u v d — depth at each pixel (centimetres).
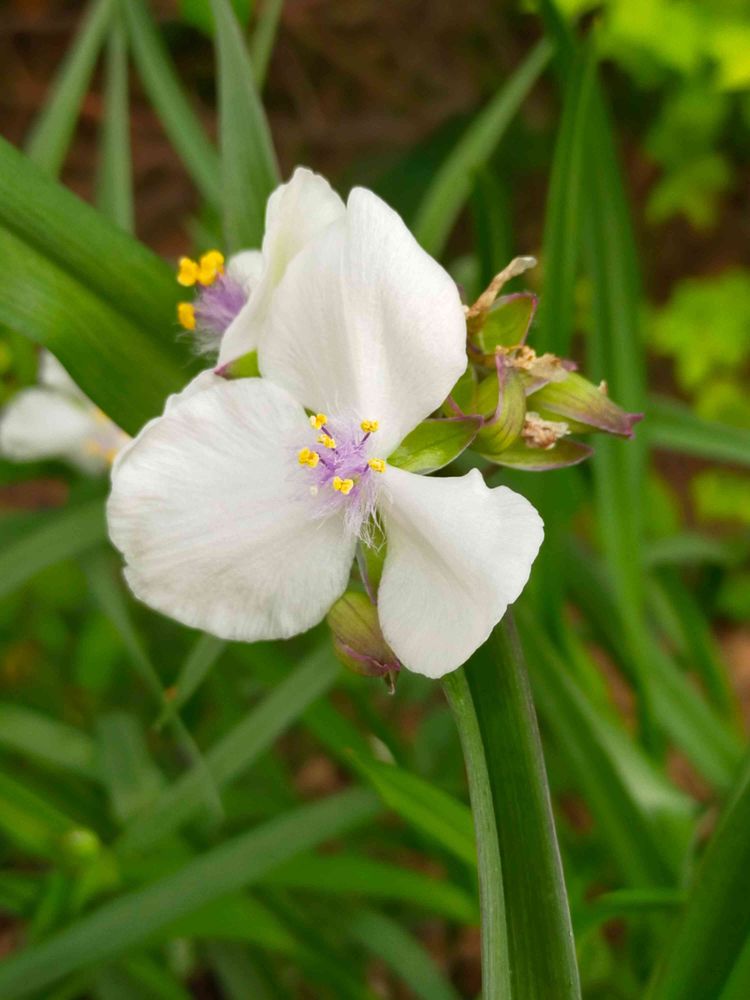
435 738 37
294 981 35
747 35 47
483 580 21
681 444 31
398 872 28
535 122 66
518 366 22
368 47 73
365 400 22
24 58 71
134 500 21
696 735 31
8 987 26
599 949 30
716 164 58
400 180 62
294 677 28
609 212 29
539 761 22
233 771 27
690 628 36
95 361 24
